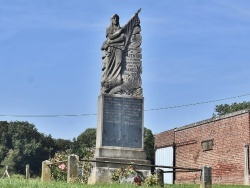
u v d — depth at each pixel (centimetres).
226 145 4275
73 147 9488
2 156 9769
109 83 2466
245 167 3988
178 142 5081
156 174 2145
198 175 4644
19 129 9906
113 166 2305
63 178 2364
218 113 8956
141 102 2481
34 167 9706
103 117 2420
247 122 4034
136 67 2517
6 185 1323
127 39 2530
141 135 2442
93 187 1573
